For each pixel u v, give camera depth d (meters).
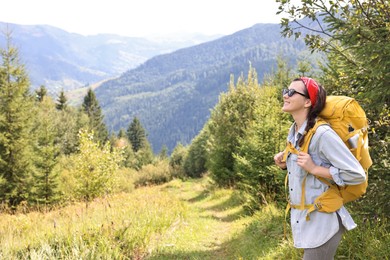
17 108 24.12
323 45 5.47
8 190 23.14
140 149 99.44
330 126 2.66
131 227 8.34
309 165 2.59
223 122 23.36
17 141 23.67
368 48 4.38
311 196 2.69
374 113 5.24
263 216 9.91
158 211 11.20
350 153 2.54
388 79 4.61
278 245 6.50
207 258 7.58
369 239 4.50
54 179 24.23
